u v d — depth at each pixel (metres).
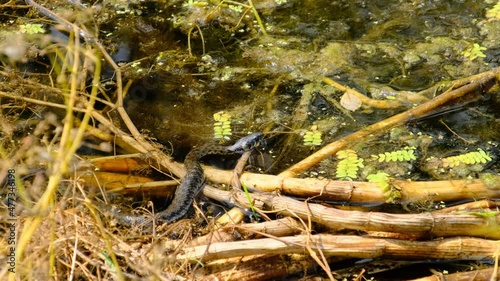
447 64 6.94
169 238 4.90
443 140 6.01
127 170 5.74
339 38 7.43
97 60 4.61
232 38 7.54
